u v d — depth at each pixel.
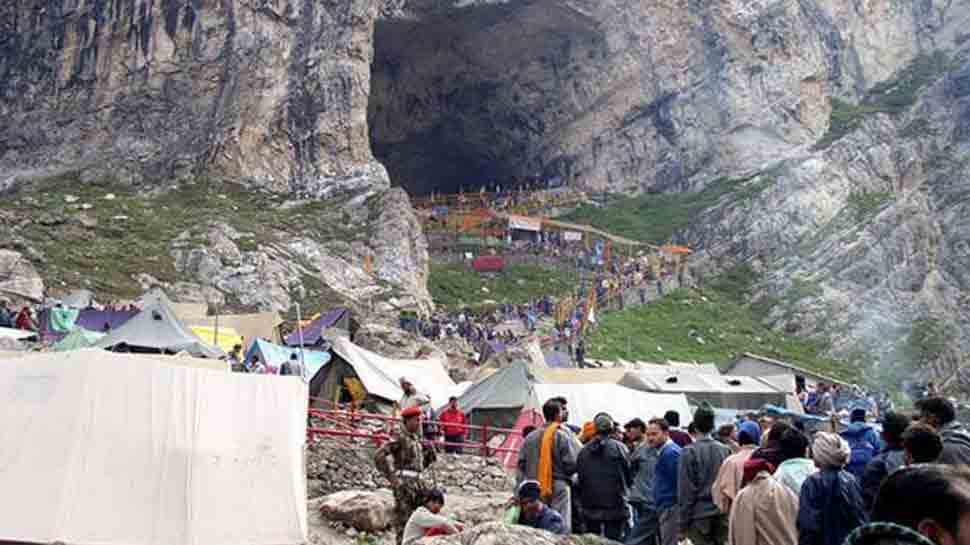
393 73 75.94
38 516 13.09
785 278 70.94
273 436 14.40
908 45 92.06
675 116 82.25
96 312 36.78
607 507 13.01
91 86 61.56
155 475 13.67
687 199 79.56
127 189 58.16
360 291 52.62
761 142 81.44
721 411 32.69
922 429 8.12
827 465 8.87
